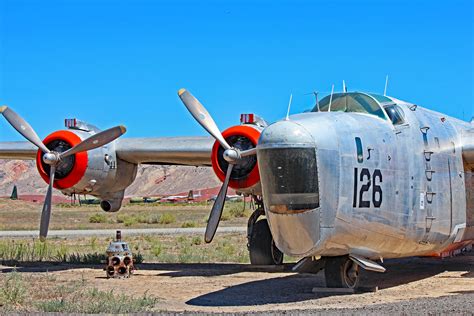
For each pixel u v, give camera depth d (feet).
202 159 54.08
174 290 41.81
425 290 40.60
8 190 602.44
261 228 53.42
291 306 34.45
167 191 552.41
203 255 68.49
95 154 53.11
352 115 38.96
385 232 38.73
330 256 38.55
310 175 34.32
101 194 56.34
